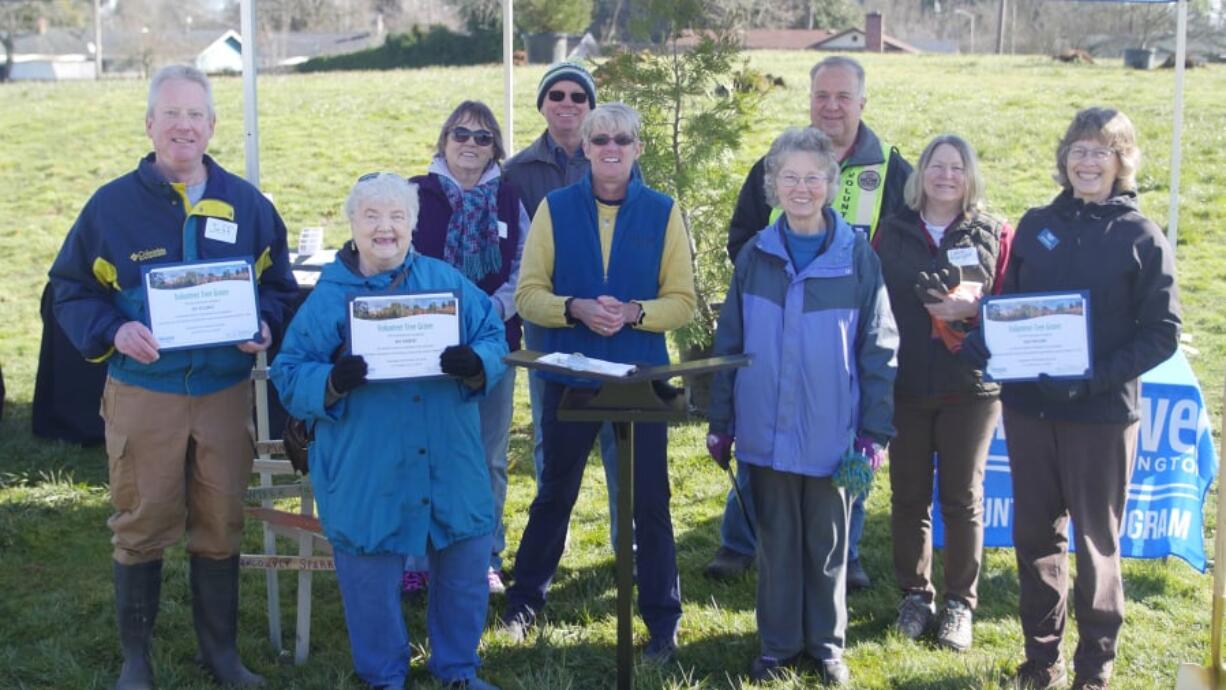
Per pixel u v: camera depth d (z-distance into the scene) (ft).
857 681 13.15
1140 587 15.94
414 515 12.01
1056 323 12.05
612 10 82.58
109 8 184.85
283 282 13.03
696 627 14.65
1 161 54.44
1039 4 141.38
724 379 13.06
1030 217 12.78
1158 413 15.67
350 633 12.41
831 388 12.48
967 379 13.44
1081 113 12.33
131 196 11.97
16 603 15.70
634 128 13.05
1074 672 12.91
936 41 177.68
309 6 178.91
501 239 14.67
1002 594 15.81
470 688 12.64
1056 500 12.69
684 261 13.39
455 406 12.18
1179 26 17.74
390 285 12.08
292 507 19.08
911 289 13.53
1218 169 45.03
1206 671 12.15
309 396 11.53
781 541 13.01
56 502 19.58
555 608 15.26
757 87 23.65
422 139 55.47
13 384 27.37
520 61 86.84
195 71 12.10
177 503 12.43
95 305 11.88
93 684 13.21
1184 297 33.01
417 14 176.55
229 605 13.15
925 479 14.16
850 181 14.83
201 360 12.12
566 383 13.51
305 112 62.34
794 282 12.55
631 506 11.81
